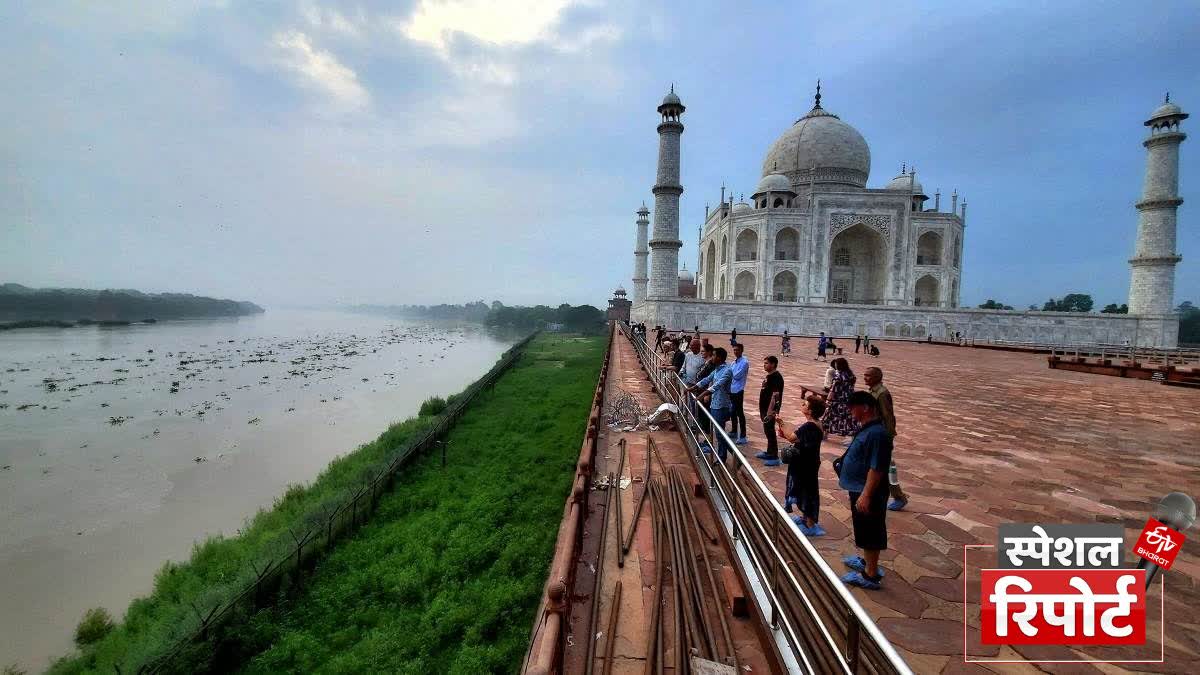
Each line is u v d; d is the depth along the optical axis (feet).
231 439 78.43
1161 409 52.75
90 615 32.76
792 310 174.60
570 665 14.03
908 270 191.31
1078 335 173.78
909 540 21.40
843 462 18.45
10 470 62.75
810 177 214.69
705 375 38.40
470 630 25.75
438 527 39.22
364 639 26.32
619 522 23.00
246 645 26.00
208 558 38.40
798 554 16.71
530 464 54.19
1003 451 35.70
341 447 75.61
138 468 64.54
